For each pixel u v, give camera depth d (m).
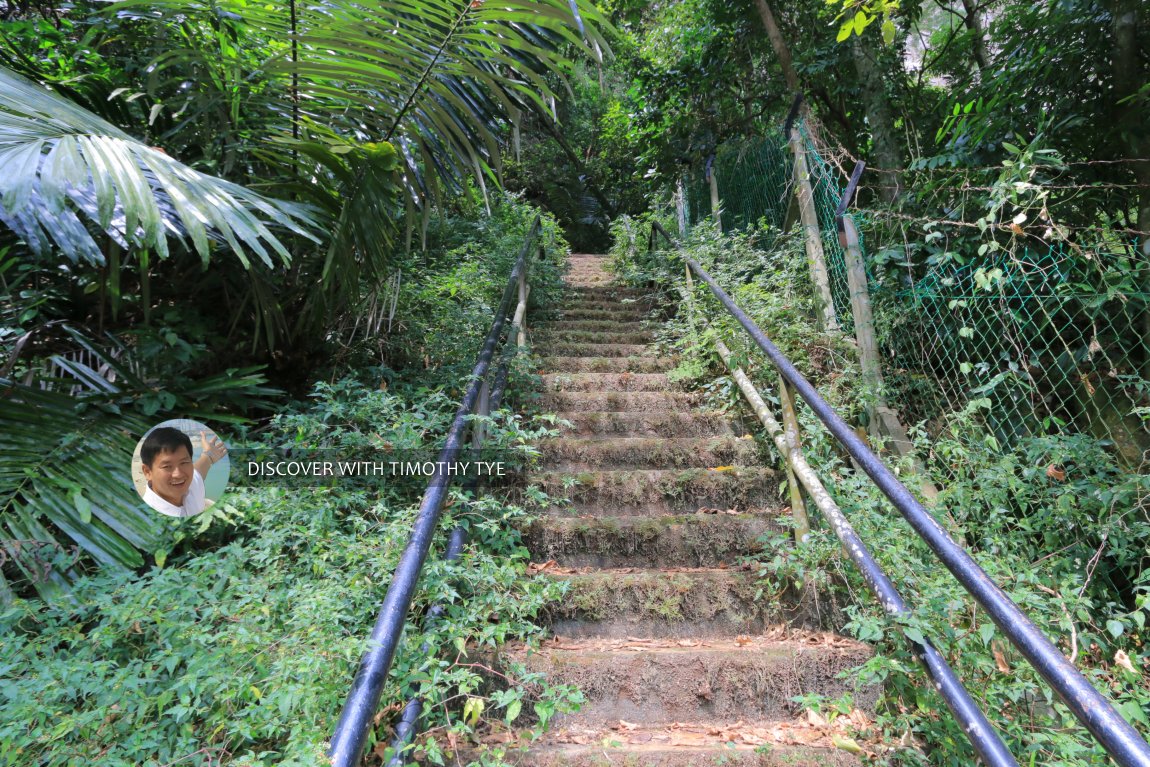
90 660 1.55
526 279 5.18
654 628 2.23
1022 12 3.19
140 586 1.71
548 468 3.10
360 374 3.17
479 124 2.60
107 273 2.33
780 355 2.47
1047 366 2.82
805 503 2.45
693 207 7.00
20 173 1.59
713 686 1.93
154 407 2.21
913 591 1.96
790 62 5.00
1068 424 2.75
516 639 2.08
